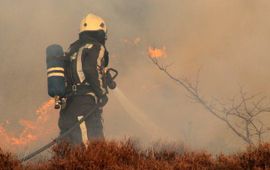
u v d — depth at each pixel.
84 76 14.27
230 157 10.87
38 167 10.95
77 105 14.09
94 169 10.27
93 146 10.99
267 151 10.45
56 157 11.05
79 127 13.86
